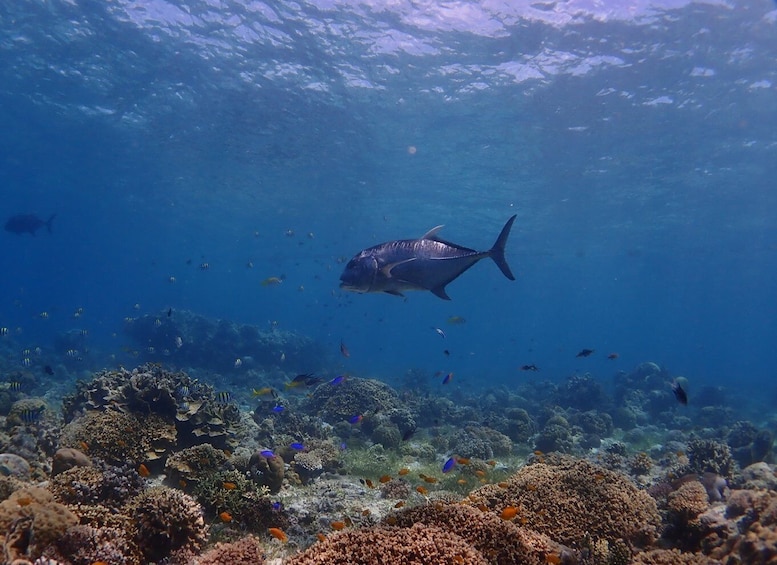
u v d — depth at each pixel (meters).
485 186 31.12
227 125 25.08
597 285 88.31
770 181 27.56
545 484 6.84
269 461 8.36
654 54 16.64
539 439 15.29
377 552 4.19
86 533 4.83
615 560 5.64
